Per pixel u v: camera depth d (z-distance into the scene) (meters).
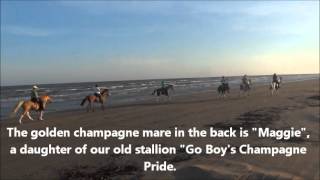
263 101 34.56
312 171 11.74
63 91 81.56
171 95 48.78
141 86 98.44
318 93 44.09
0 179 12.86
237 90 54.72
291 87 59.78
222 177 11.02
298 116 23.78
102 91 32.06
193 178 11.54
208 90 60.41
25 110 25.84
